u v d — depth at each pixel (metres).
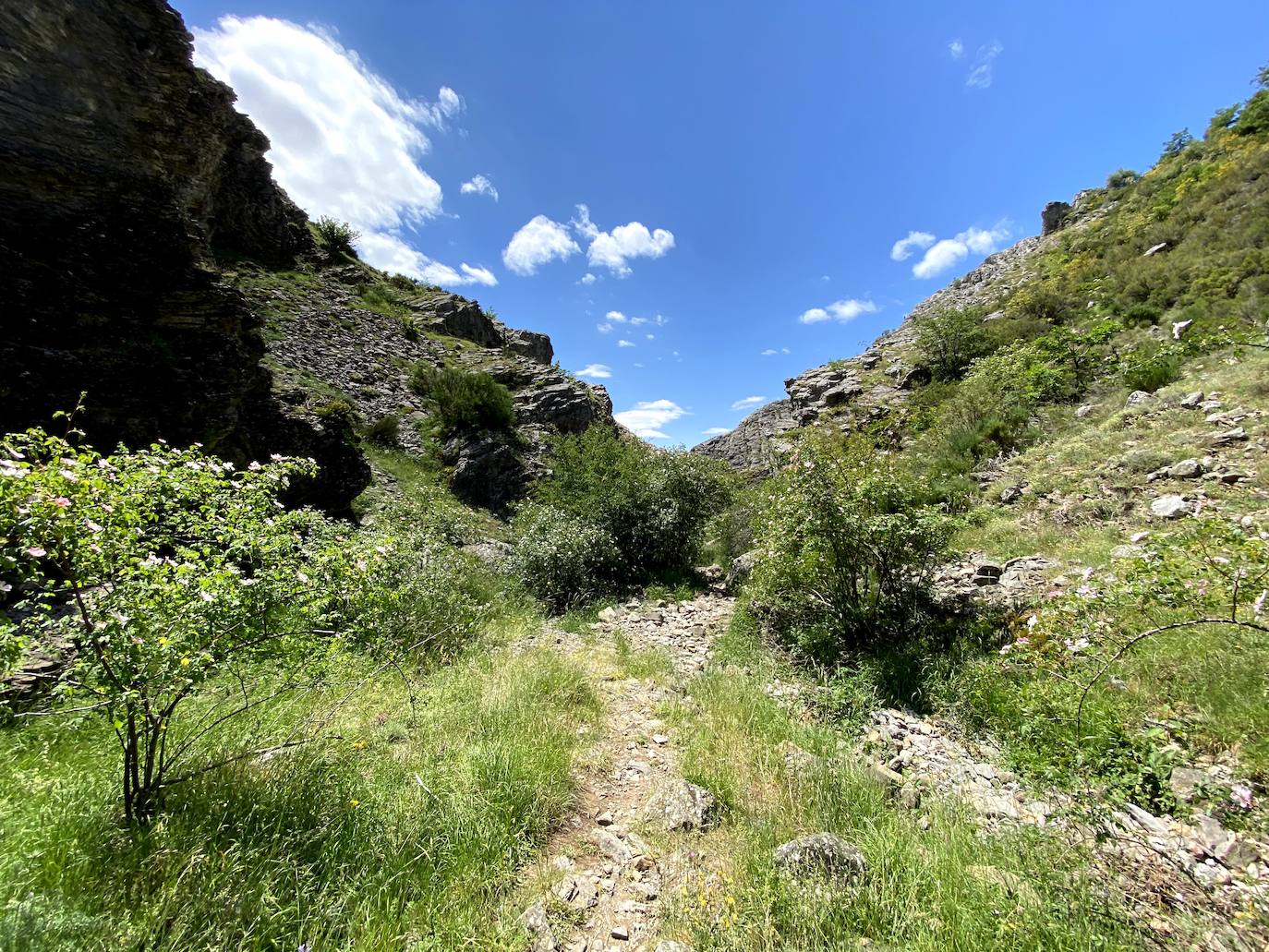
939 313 22.45
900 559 6.40
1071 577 6.16
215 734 3.43
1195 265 15.50
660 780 3.87
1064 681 4.14
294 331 20.47
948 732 4.70
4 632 2.38
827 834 3.02
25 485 2.30
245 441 8.74
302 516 3.42
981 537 8.55
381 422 16.86
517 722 4.29
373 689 4.70
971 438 12.90
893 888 2.64
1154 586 4.21
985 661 5.27
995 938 2.28
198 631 2.50
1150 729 3.48
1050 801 3.24
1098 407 11.60
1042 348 15.44
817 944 2.33
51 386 6.13
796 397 27.45
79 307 6.62
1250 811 3.00
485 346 31.16
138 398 6.88
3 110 6.27
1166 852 2.77
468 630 6.76
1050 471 9.55
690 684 5.66
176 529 3.27
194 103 8.11
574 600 9.51
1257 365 9.67
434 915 2.47
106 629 2.27
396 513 10.60
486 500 16.77
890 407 19.62
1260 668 3.73
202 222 8.75
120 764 3.00
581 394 24.73
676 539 12.28
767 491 9.21
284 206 29.11
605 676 5.87
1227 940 2.21
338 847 2.69
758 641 7.13
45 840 2.29
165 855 2.34
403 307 29.61
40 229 6.52
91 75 6.93
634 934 2.52
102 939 1.91
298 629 2.87
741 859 2.93
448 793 3.27
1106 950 2.18
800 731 4.45
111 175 7.15
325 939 2.23
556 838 3.23
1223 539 4.05
